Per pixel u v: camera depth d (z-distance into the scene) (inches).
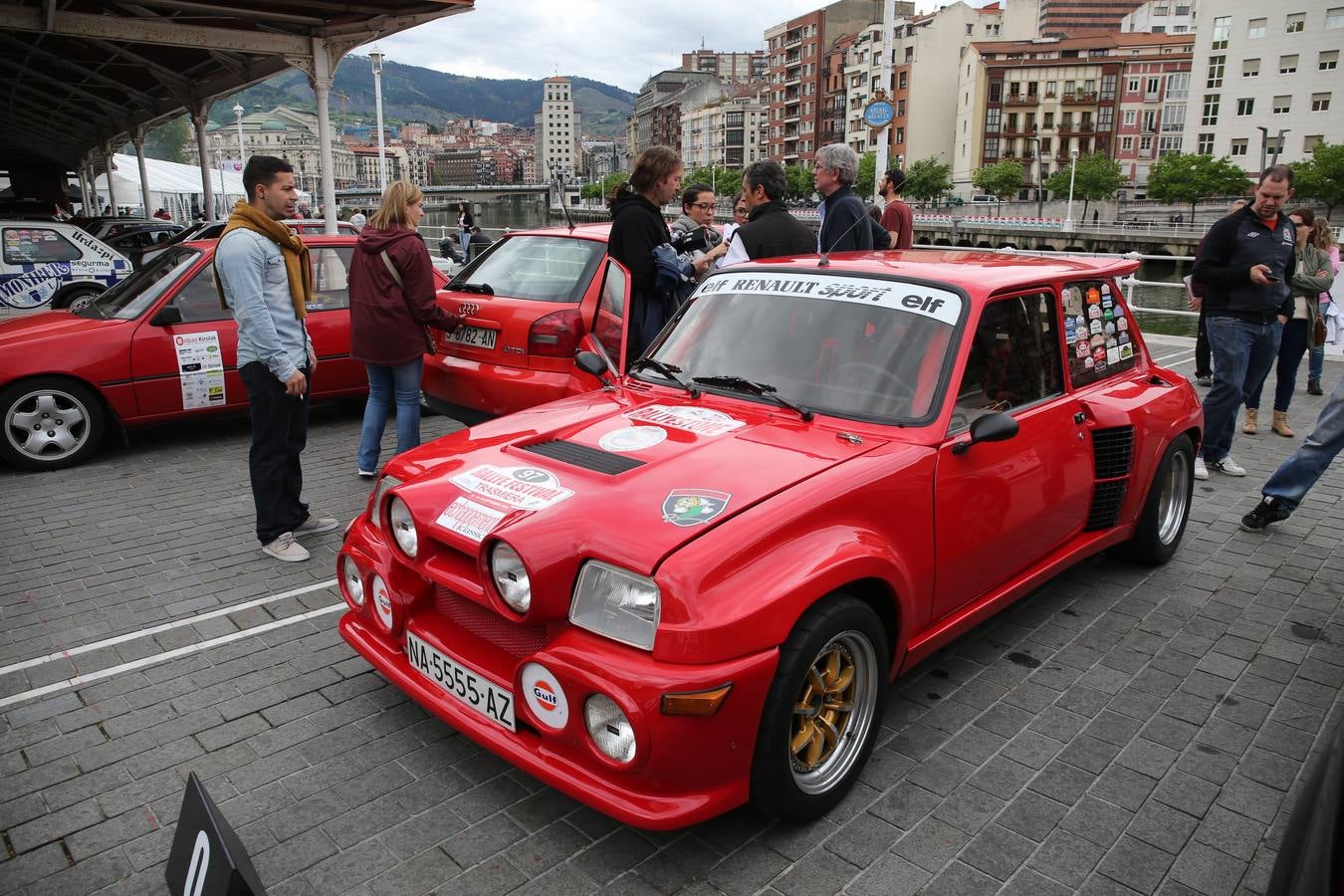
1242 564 193.3
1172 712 135.7
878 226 259.3
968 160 3878.0
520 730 104.1
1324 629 163.3
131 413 266.7
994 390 135.3
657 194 217.3
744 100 5393.7
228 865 75.1
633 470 112.5
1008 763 122.5
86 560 191.9
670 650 91.5
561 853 104.5
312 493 236.5
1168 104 3585.1
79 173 1665.8
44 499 232.4
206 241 294.4
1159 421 173.6
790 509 102.7
